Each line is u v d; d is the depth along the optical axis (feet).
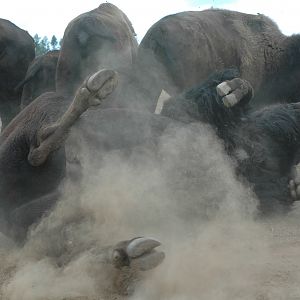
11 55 71.87
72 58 50.93
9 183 28.40
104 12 54.70
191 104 30.94
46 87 65.00
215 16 54.65
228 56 52.60
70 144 28.09
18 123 29.63
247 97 31.17
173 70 49.03
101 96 24.97
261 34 55.47
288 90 54.39
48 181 28.02
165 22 50.01
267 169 31.45
